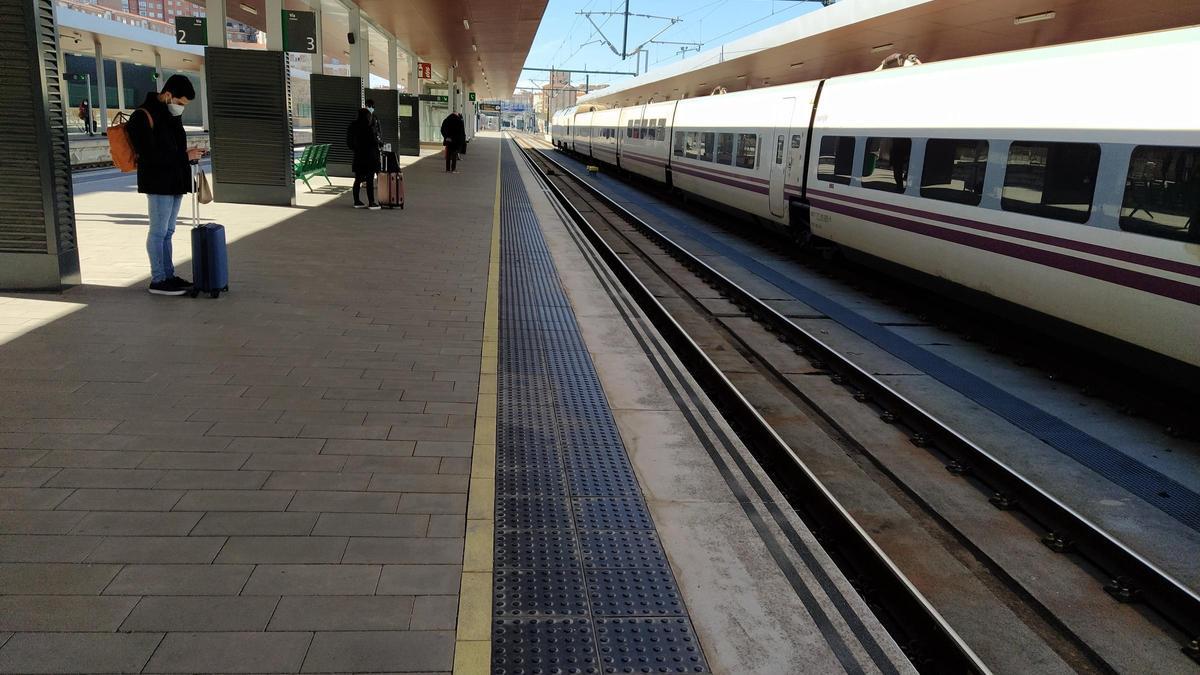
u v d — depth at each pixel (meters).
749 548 3.29
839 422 5.93
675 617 2.79
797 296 10.23
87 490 3.32
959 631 3.52
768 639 2.70
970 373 7.14
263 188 13.02
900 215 9.43
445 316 6.63
